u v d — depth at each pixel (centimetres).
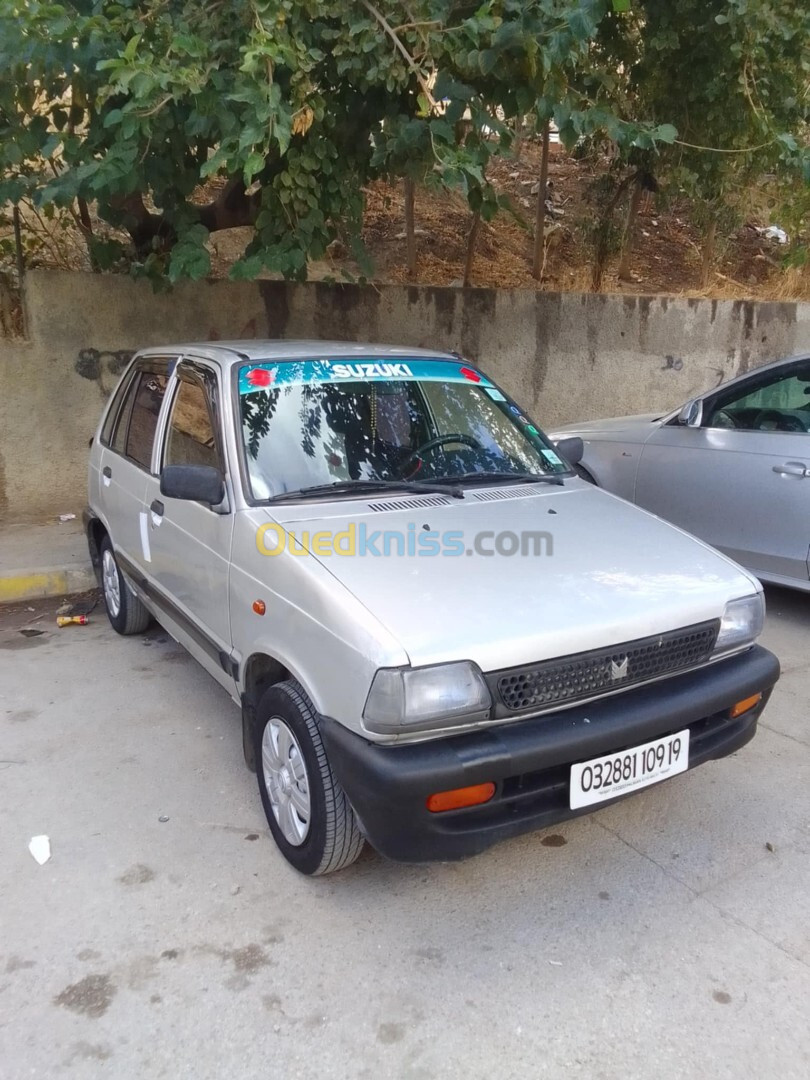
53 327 657
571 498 352
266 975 245
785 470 509
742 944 259
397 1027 227
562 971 247
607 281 1047
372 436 347
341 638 243
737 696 283
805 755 374
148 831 313
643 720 257
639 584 281
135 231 682
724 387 559
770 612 562
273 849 303
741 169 737
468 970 247
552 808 250
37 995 237
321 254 577
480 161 496
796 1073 214
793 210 784
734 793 343
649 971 248
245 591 298
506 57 463
